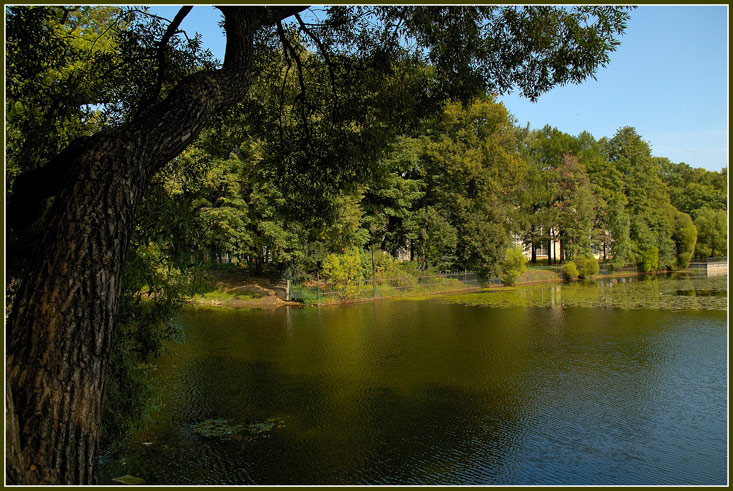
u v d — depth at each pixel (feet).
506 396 34.42
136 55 23.39
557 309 79.25
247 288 97.45
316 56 27.12
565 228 148.46
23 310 8.86
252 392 35.35
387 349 49.49
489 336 56.29
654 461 24.49
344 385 36.94
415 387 36.58
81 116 24.39
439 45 23.43
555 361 44.39
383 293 97.60
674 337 55.31
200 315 74.43
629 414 31.04
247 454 25.04
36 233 15.25
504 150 123.65
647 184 170.81
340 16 23.91
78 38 28.32
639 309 78.07
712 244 205.36
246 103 27.22
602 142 185.47
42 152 21.34
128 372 23.31
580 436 27.53
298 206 28.60
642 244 162.30
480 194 119.03
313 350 49.06
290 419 29.99
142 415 24.61
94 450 9.04
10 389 7.78
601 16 20.34
